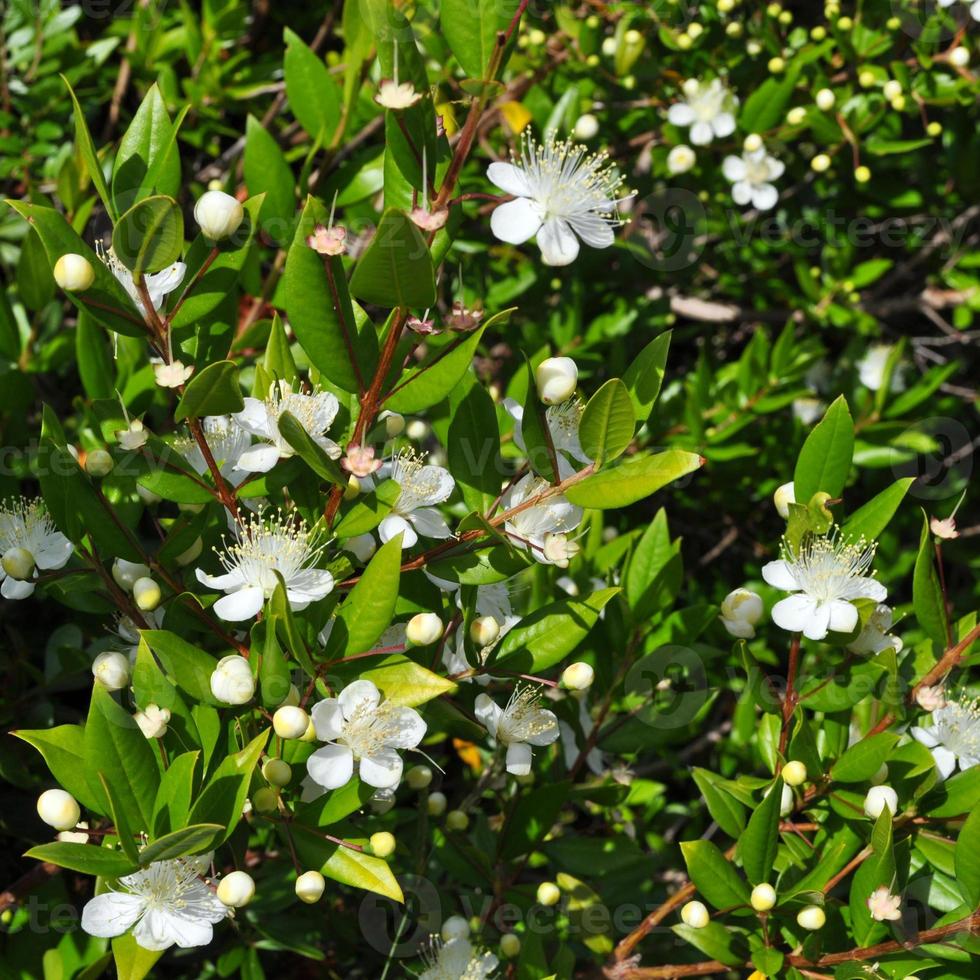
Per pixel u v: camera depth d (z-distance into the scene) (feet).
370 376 1.01
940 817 1.14
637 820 1.56
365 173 1.41
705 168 1.78
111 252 1.05
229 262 1.05
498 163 1.08
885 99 1.69
